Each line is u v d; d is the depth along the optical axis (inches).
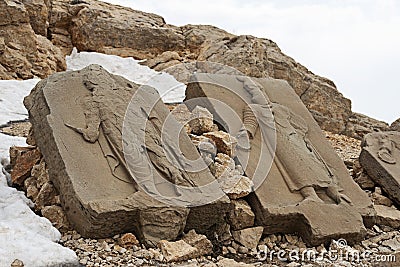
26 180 235.3
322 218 233.0
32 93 240.1
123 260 190.9
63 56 589.9
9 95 445.4
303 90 589.6
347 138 542.3
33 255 179.6
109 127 221.1
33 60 534.6
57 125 218.5
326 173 257.3
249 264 203.8
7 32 522.6
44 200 219.0
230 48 604.4
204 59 605.0
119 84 242.7
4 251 177.9
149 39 650.2
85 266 183.6
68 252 185.8
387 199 284.5
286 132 267.4
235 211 228.4
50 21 631.2
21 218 204.2
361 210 251.3
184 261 199.6
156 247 201.6
